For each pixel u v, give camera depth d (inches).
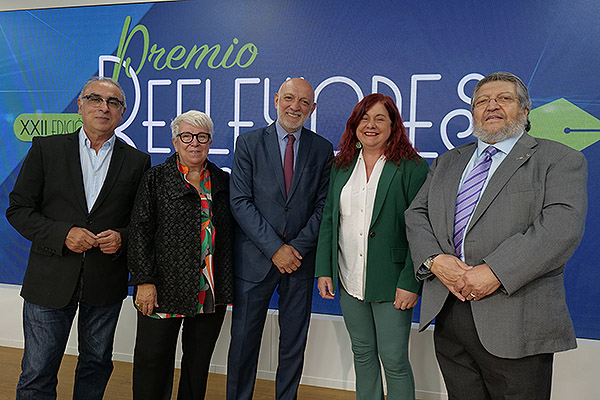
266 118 128.3
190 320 93.2
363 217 90.7
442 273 72.1
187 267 87.6
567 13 109.0
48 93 140.5
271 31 126.8
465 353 76.4
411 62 118.6
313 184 100.0
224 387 122.5
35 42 140.6
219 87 131.0
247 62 128.7
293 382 102.3
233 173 99.5
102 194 91.1
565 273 112.5
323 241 95.7
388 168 89.7
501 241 69.9
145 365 90.4
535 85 111.8
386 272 88.7
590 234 110.5
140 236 87.9
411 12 117.9
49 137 93.0
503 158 74.0
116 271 93.3
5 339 142.9
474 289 68.2
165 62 133.6
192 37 131.7
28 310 90.8
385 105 89.7
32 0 140.0
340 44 122.8
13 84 142.4
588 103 109.2
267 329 127.7
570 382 110.3
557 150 70.3
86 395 96.7
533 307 68.5
